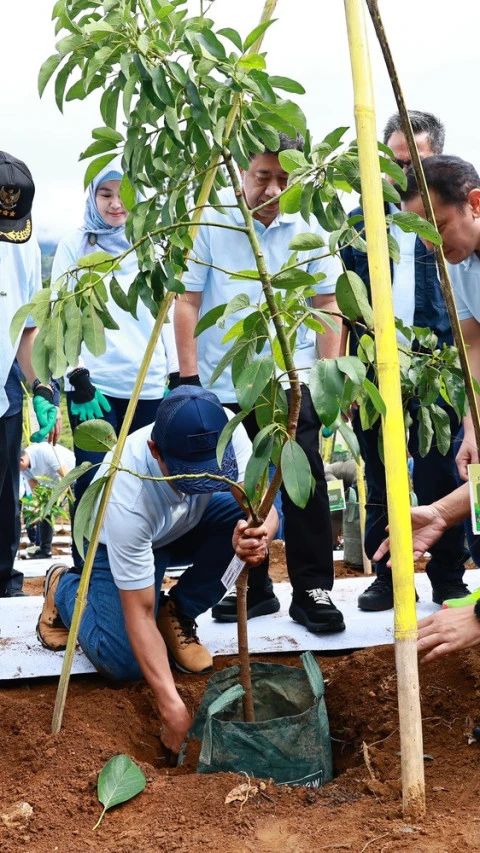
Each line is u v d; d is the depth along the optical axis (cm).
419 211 271
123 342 413
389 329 196
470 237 276
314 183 219
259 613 368
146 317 417
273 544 629
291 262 228
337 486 483
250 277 212
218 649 335
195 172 234
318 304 357
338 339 352
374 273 195
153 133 224
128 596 274
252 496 200
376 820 199
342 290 208
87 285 227
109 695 297
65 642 335
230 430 201
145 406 423
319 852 188
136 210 222
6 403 363
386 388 195
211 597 324
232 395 356
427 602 390
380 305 196
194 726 252
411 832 192
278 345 225
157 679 271
